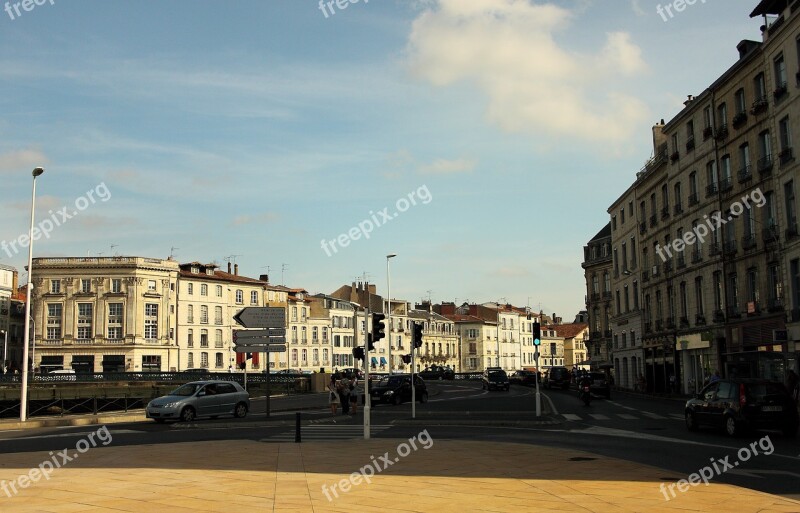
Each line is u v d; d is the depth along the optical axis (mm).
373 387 41188
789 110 33250
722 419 20125
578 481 12031
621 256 64250
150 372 62281
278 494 11141
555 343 149000
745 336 38406
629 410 33094
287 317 101062
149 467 14570
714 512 9445
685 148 46531
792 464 14117
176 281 90500
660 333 52062
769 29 34625
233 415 31672
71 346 85750
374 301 116750
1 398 49125
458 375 104812
